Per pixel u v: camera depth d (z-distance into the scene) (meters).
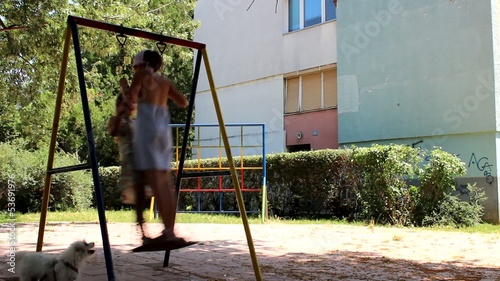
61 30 11.83
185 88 25.19
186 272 5.43
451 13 13.30
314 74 17.42
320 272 5.50
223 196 15.61
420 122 13.97
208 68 4.74
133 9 14.05
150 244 4.15
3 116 16.41
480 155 12.78
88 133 3.97
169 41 4.73
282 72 18.28
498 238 8.90
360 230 10.31
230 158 4.41
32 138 15.75
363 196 12.25
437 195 11.41
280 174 14.24
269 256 6.68
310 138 17.41
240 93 19.78
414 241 8.42
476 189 12.52
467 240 8.61
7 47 12.14
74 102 14.31
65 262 4.18
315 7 17.48
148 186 4.41
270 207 14.32
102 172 18.22
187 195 16.36
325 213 13.43
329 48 16.80
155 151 4.34
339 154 12.98
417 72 14.05
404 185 11.73
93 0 12.55
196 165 15.89
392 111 14.63
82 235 9.10
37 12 11.64
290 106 18.11
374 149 11.88
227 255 6.71
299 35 17.78
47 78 13.42
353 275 5.34
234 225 11.46
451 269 5.75
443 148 13.47
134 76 4.46
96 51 13.29
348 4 15.90
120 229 10.30
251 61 19.38
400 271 5.61
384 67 14.86
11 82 13.54
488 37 12.56
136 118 4.41
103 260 6.16
